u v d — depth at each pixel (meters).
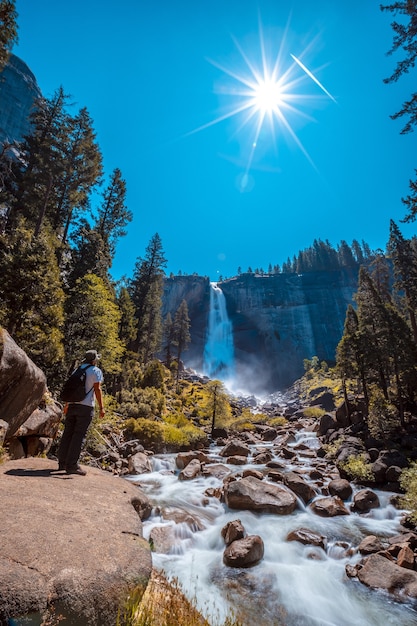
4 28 16.86
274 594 6.35
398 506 12.29
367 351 29.12
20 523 2.92
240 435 34.03
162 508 10.09
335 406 52.44
